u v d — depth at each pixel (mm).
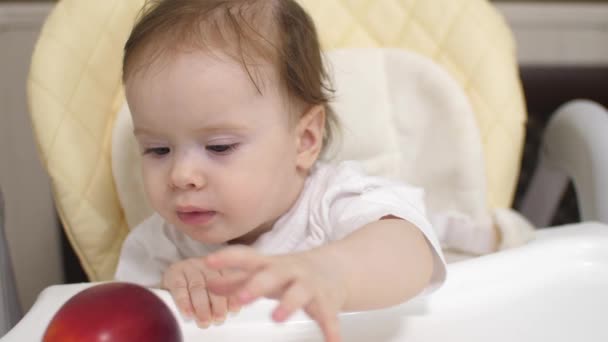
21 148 1294
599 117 870
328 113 823
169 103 614
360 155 883
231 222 646
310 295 375
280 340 543
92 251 792
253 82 640
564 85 1448
